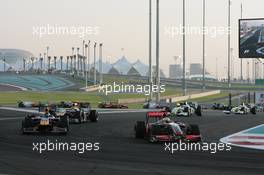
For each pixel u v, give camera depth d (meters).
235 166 40.50
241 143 63.03
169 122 65.50
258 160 45.03
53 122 73.25
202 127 91.75
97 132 78.12
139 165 40.31
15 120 106.00
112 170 37.25
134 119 114.25
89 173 35.69
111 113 146.50
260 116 142.75
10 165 39.28
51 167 38.47
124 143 60.53
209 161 43.69
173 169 38.25
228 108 185.75
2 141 60.50
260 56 130.38
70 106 110.56
